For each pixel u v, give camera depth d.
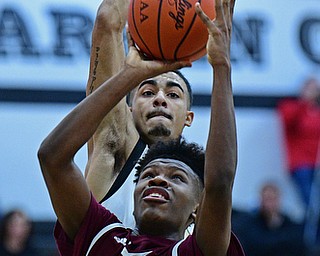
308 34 15.45
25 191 13.99
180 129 7.15
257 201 14.53
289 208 14.65
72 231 5.87
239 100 14.98
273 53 15.27
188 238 5.77
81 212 5.80
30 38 14.39
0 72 14.21
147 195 5.92
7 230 12.41
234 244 5.71
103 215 5.92
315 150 14.80
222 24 5.64
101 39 7.12
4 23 14.35
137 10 5.86
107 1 7.23
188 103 7.34
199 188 6.08
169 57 5.86
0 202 13.87
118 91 5.68
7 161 14.01
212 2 5.88
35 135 14.19
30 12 14.45
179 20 5.78
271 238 13.38
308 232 14.47
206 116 14.54
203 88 14.62
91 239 5.83
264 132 14.91
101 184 6.98
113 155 7.06
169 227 5.91
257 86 15.05
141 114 7.10
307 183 14.68
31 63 14.34
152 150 6.26
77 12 14.59
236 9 15.29
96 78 7.10
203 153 6.20
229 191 5.50
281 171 14.80
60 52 14.47
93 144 7.09
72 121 5.61
